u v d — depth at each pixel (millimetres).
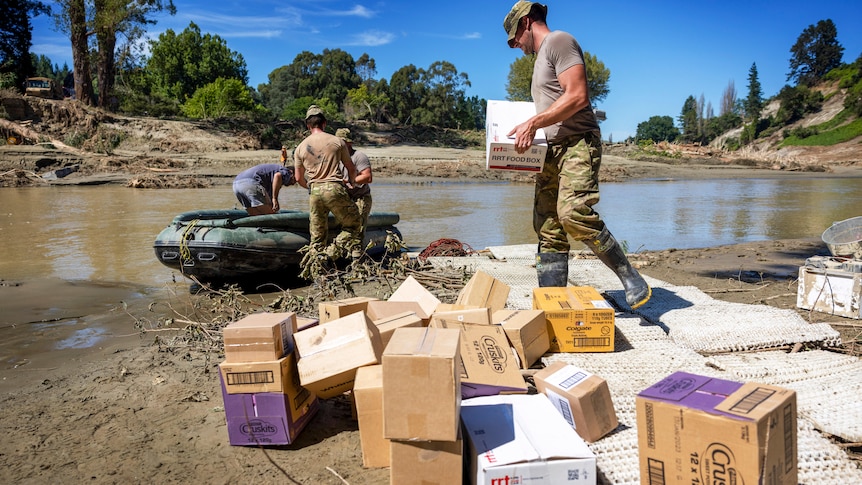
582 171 3664
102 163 27453
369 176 6859
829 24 117312
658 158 53312
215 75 70750
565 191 3703
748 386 1957
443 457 2080
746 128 102250
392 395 2043
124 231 10758
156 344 4238
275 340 2594
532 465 1981
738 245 8930
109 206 15500
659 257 7781
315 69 96875
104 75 40875
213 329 4414
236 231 6051
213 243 5887
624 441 2404
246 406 2619
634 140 131250
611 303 4398
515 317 3289
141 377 3580
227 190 21828
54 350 4223
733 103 130375
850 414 2506
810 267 4617
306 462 2543
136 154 34000
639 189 25531
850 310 4309
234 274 6117
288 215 6562
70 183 23422
